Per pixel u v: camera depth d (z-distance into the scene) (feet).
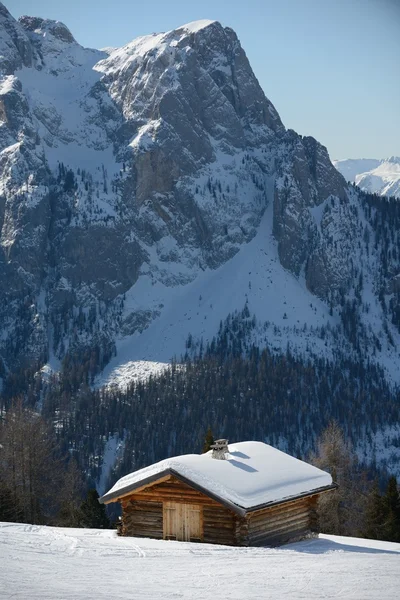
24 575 114.42
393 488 290.76
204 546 153.07
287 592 108.78
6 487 324.80
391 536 283.38
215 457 186.09
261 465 185.37
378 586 113.19
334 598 105.50
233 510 165.07
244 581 115.75
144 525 177.99
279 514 180.04
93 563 127.44
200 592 107.76
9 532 162.81
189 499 173.47
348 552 165.99
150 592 106.32
